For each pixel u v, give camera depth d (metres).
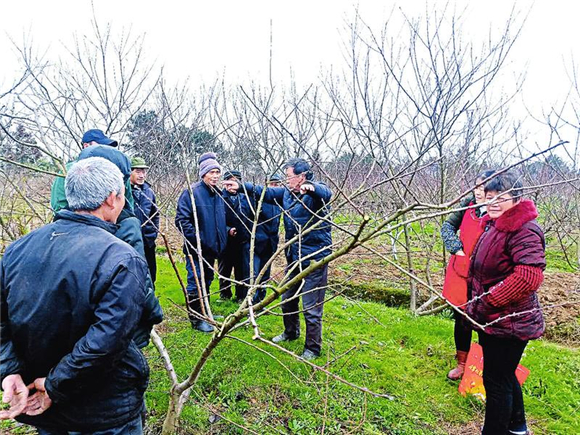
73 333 1.49
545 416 3.02
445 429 2.86
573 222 6.85
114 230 1.68
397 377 3.45
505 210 2.30
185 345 3.74
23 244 1.56
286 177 3.32
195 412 2.83
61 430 1.65
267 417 2.88
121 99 3.53
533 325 2.27
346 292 5.55
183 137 5.01
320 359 3.63
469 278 2.53
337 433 2.75
